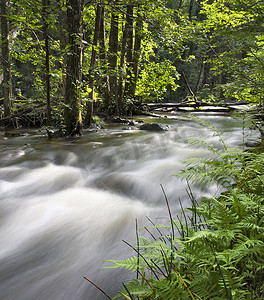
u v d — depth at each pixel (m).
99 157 7.67
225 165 2.68
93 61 10.23
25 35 11.13
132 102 14.60
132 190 5.49
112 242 3.64
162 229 3.67
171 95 34.12
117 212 4.54
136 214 4.41
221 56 8.08
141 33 10.12
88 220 4.29
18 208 4.80
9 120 11.67
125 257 3.25
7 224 4.31
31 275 3.10
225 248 1.88
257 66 7.39
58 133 9.97
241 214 2.11
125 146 8.61
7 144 9.02
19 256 3.51
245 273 1.77
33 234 3.99
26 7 6.89
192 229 2.29
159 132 10.74
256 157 2.78
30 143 9.14
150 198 5.12
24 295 2.79
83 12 8.89
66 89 9.56
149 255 1.95
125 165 7.00
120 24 13.20
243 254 1.71
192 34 9.16
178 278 1.68
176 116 15.41
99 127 11.70
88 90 9.57
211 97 9.99
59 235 3.90
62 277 3.00
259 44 7.64
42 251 3.59
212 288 1.59
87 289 2.79
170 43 9.73
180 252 1.91
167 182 5.47
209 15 8.16
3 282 3.01
